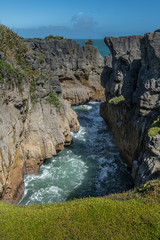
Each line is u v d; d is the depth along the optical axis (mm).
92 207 13422
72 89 57969
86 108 58562
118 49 40125
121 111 33094
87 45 63156
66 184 26359
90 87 64375
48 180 26953
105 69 46688
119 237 11180
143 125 23844
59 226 12117
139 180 19375
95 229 11727
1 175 19766
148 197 13922
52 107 31500
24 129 26188
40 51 35000
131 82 29234
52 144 30000
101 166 30250
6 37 26062
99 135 40875
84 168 29781
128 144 28609
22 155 25109
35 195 24188
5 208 15305
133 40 39844
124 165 30406
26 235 11648
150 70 24594
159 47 23438
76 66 60031
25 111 25391
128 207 13164
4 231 12062
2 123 20203
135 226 11727
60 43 54719
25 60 28609
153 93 23422
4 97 20562
